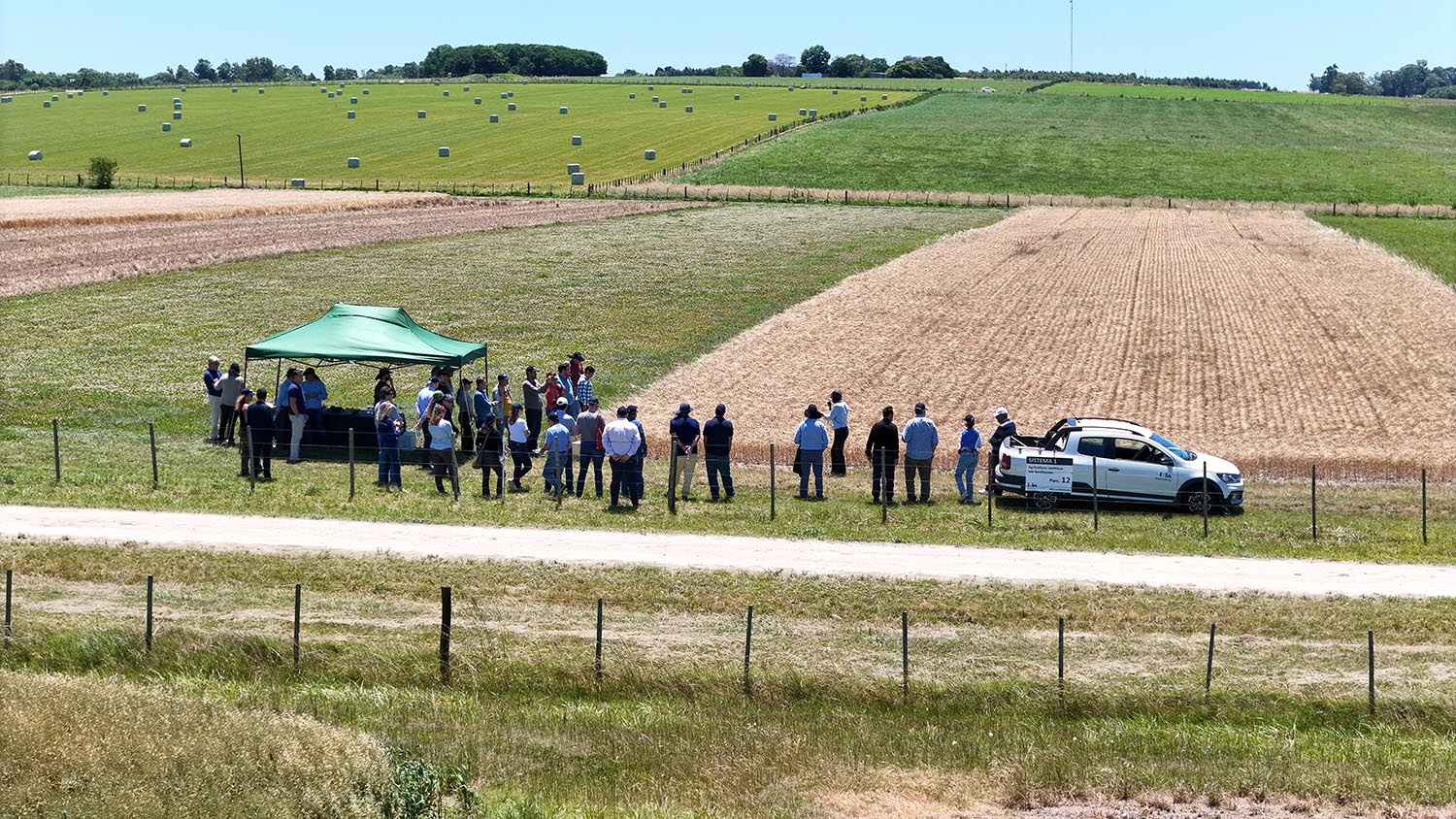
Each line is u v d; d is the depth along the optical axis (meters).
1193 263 69.19
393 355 34.84
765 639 20.73
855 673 19.47
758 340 50.12
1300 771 16.38
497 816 14.30
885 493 30.92
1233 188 105.12
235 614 21.03
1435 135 143.12
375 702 17.88
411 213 84.88
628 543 25.69
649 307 56.03
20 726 13.70
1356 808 15.70
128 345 46.75
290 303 54.97
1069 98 172.00
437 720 17.28
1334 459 34.97
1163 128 141.38
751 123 142.25
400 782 14.38
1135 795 15.95
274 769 13.84
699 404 41.00
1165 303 58.31
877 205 94.25
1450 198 100.81
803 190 98.75
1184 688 19.09
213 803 13.01
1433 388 43.78
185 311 52.69
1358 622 21.84
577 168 102.62
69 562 23.19
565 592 22.59
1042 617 22.00
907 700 18.83
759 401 41.50
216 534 25.44
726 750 16.73
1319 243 77.00
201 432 36.69
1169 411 41.00
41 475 30.03
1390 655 20.56
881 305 57.19
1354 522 29.20
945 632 21.38
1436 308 57.12
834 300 58.00
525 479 32.31
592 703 18.72
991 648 20.64
